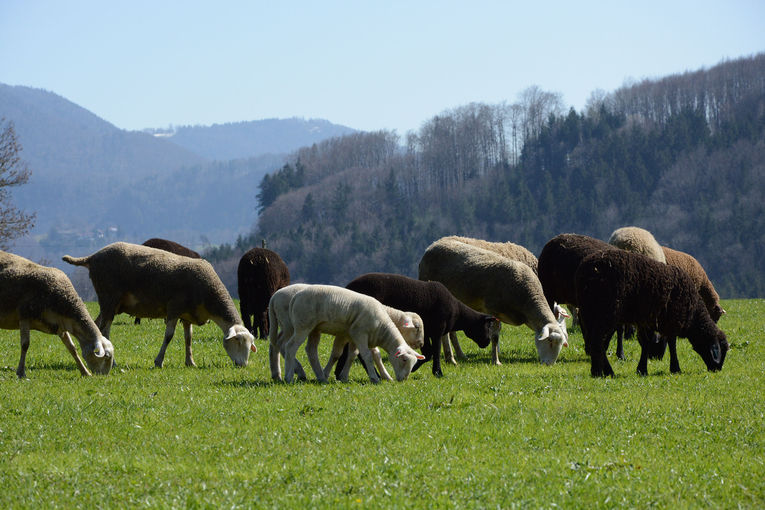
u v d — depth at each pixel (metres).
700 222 125.88
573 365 17.23
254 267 21.77
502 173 168.88
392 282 15.73
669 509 7.78
